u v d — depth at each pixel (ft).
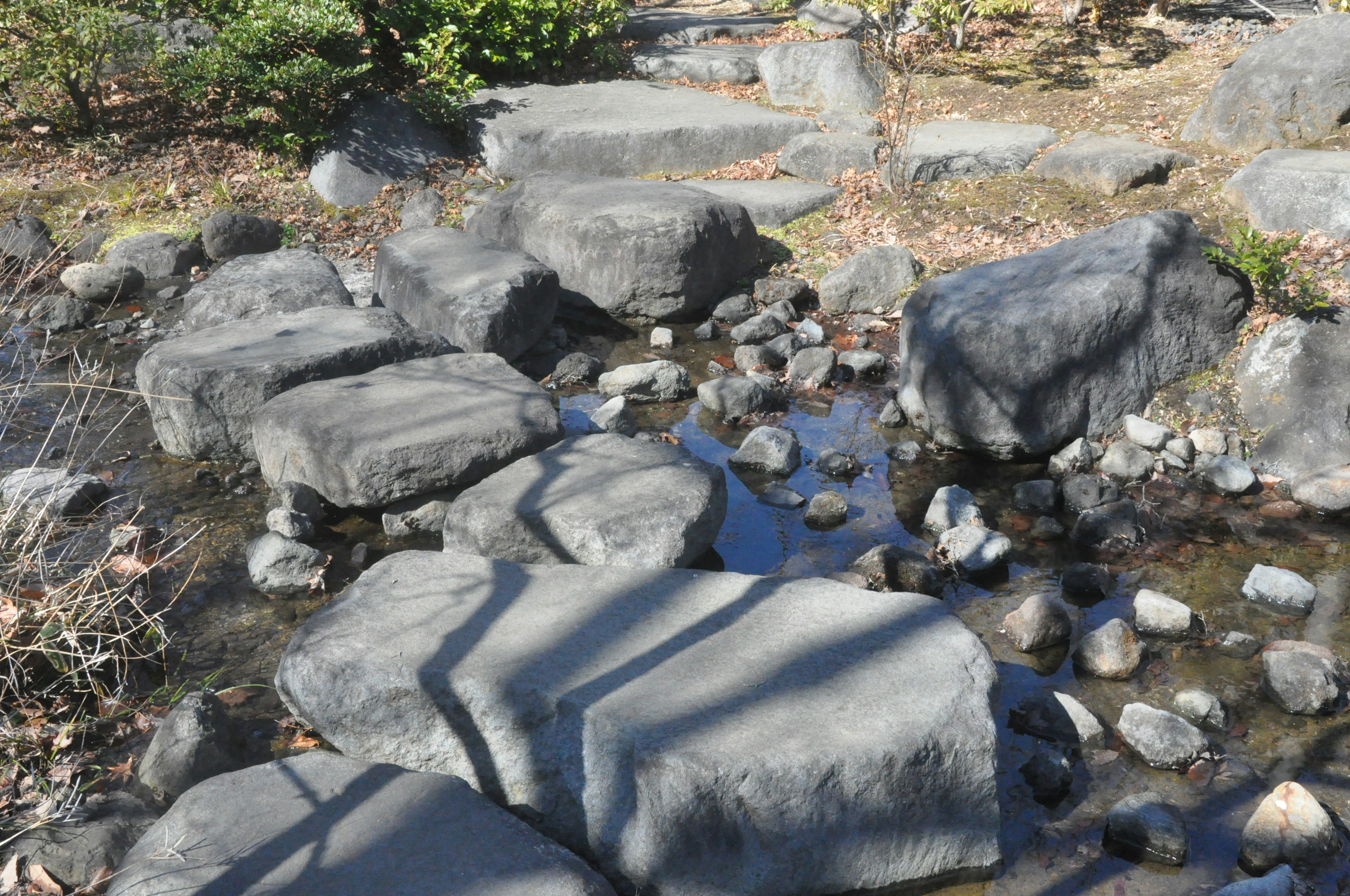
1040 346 18.62
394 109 34.17
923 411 20.31
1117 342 19.33
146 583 15.57
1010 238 26.96
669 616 12.25
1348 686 13.00
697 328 25.82
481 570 13.30
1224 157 28.12
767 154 34.50
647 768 9.84
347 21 32.65
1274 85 27.53
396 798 10.17
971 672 11.15
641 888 10.24
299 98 32.76
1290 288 21.59
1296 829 10.50
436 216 31.60
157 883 9.20
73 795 11.25
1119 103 33.35
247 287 24.02
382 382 19.10
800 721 10.30
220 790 10.30
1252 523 17.19
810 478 18.86
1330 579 15.57
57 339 25.45
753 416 21.24
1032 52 39.19
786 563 16.10
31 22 33.47
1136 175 27.48
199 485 18.58
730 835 9.79
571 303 26.89
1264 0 41.32
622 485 15.71
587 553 14.65
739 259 27.20
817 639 11.70
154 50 34.30
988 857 10.55
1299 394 18.99
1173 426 19.71
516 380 19.21
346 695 11.27
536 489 15.67
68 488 17.15
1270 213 24.63
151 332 25.67
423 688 11.05
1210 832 10.94
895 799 10.07
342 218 32.17
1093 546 16.61
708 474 15.97
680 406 21.85
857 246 28.40
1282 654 13.16
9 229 29.66
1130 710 12.33
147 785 11.57
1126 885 10.31
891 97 36.42
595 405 21.68
